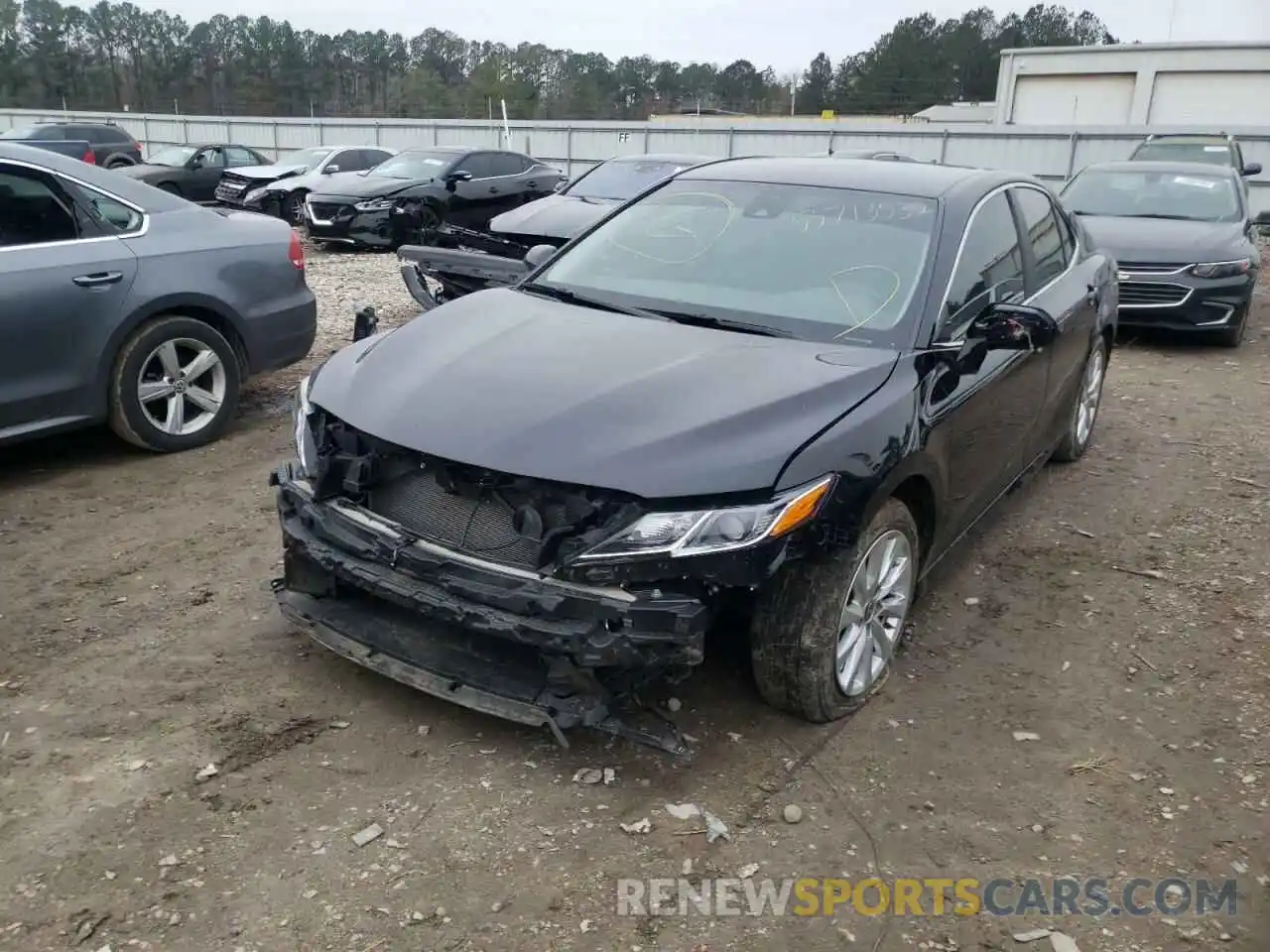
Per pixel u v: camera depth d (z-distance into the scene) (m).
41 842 2.85
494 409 3.19
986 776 3.30
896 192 4.38
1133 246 9.48
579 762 3.27
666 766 3.27
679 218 4.53
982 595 4.55
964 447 3.91
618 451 2.98
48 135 24.91
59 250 5.27
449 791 3.11
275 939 2.57
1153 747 3.50
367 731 3.38
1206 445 6.76
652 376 3.34
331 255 14.95
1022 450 4.81
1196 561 4.95
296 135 37.66
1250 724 3.64
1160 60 40.44
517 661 3.17
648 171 11.53
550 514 3.02
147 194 5.78
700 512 2.93
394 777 3.17
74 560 4.52
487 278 5.12
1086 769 3.36
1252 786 3.30
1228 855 3.00
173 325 5.71
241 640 3.90
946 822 3.09
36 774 3.11
